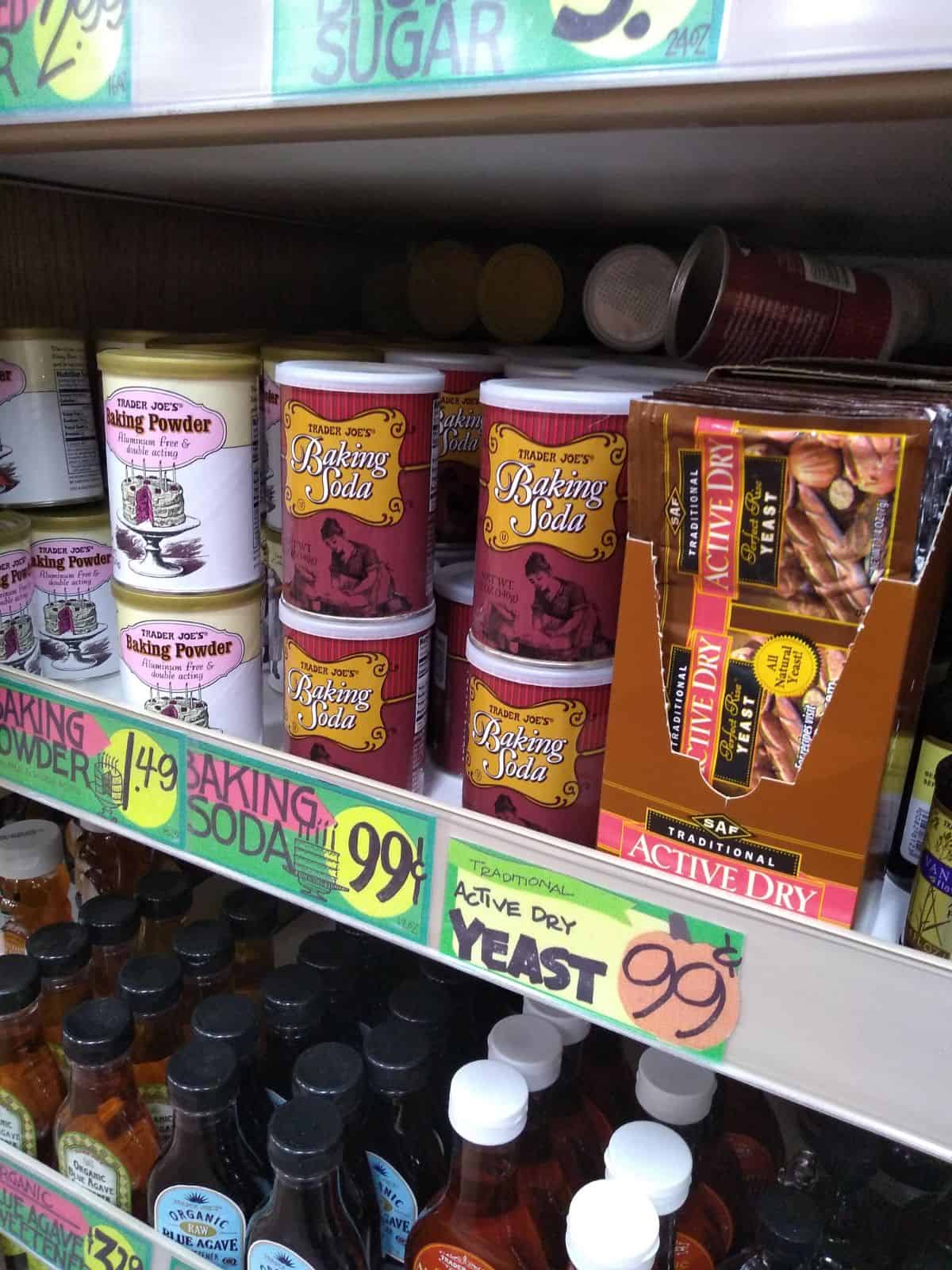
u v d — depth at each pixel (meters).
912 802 0.56
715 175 0.65
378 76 0.47
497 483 0.55
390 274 1.21
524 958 0.51
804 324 0.70
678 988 0.47
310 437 0.59
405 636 0.63
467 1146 0.62
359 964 0.87
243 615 0.68
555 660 0.55
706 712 0.45
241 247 1.13
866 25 0.37
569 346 1.01
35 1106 0.82
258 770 0.58
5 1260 0.86
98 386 0.88
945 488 0.42
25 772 0.69
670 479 0.43
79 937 0.83
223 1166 0.72
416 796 0.53
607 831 0.49
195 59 0.52
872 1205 0.74
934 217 0.80
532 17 0.43
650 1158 0.59
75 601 0.79
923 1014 0.41
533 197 0.82
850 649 0.41
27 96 0.58
